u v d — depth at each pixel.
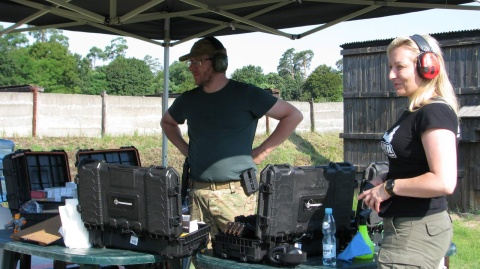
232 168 3.05
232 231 2.59
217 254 2.68
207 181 3.07
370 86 9.71
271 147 3.23
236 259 2.60
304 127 18.14
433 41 2.14
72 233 2.75
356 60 9.88
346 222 2.80
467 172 8.30
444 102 2.05
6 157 3.60
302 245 2.67
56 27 4.69
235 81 3.19
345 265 2.52
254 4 4.07
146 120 15.96
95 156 4.05
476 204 8.23
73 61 46.59
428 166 2.07
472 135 8.09
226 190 3.06
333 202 2.74
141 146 14.59
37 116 14.09
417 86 2.11
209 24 4.93
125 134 15.52
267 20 4.61
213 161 3.05
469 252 6.09
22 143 13.17
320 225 2.69
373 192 2.15
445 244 2.09
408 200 2.10
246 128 3.12
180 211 2.54
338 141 17.84
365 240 2.71
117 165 2.64
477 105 8.16
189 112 3.21
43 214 3.19
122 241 2.70
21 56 44.03
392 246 2.13
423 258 2.06
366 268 2.53
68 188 3.76
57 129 14.46
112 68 46.09
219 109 3.10
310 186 2.64
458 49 8.37
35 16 4.26
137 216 2.58
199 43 3.12
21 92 13.88
